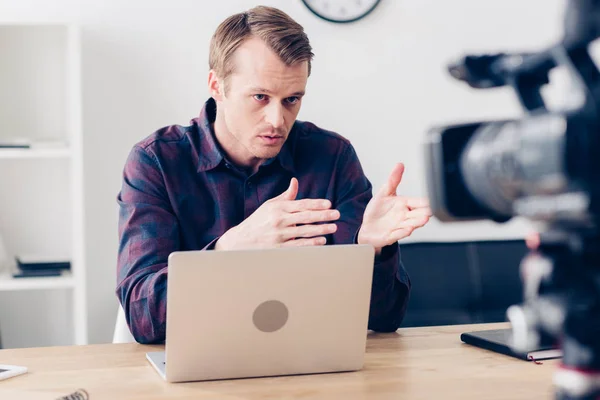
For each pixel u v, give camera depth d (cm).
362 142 302
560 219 63
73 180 262
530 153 62
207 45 289
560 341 69
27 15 278
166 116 289
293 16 293
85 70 283
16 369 135
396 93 303
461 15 307
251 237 157
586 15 62
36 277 262
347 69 298
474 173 69
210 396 122
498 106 311
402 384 129
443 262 273
